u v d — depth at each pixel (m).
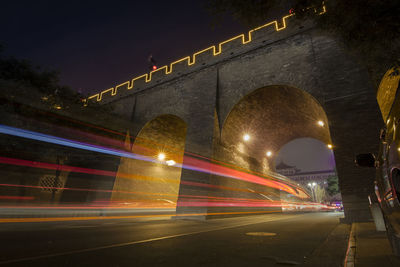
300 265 2.51
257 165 20.98
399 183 1.73
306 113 16.50
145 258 2.80
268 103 16.44
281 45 15.06
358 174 9.93
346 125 10.96
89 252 3.11
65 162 16.47
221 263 2.60
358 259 2.51
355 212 9.40
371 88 10.99
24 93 13.21
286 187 41.38
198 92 17.25
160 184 21.77
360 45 5.21
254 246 3.74
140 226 7.47
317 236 4.98
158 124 20.08
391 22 4.27
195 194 13.52
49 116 14.77
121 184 18.03
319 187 66.69
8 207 12.66
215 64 17.55
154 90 20.45
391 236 2.59
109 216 15.09
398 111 1.55
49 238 4.46
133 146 19.56
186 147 15.74
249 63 15.91
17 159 14.04
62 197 15.89
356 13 4.50
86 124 17.03
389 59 5.35
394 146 1.67
